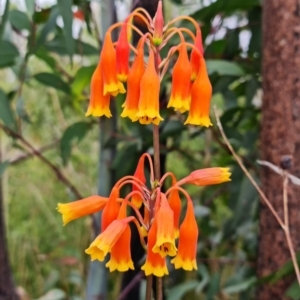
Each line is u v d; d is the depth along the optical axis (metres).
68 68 0.61
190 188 0.65
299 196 0.38
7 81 0.71
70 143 0.46
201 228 0.57
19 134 0.44
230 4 0.41
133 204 0.26
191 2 0.55
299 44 0.37
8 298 0.48
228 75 0.44
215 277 0.47
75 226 0.65
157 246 0.23
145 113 0.24
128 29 0.26
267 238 0.39
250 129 0.53
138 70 0.25
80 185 0.67
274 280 0.37
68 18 0.32
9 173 0.70
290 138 0.38
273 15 0.38
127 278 0.47
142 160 0.27
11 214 0.70
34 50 0.39
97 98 0.26
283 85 0.38
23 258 0.64
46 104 0.65
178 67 0.25
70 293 0.59
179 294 0.47
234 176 0.48
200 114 0.26
